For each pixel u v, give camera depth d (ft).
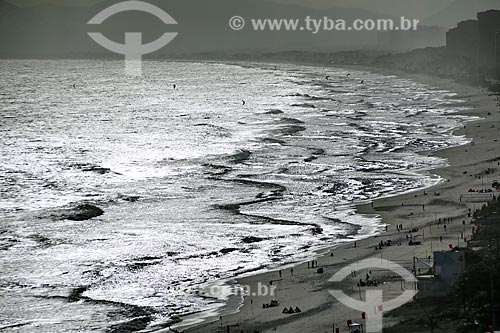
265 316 314.76
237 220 452.35
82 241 418.92
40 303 336.70
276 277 360.28
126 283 359.25
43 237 426.10
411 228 420.36
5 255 396.16
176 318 320.09
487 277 305.32
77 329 311.27
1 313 325.83
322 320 303.68
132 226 445.37
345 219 449.48
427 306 306.35
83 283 359.66
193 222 450.30
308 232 426.10
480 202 465.88
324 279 350.84
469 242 373.81
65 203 505.66
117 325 314.55
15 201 511.40
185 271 372.58
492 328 273.54
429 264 346.33
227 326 307.78
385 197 495.00
